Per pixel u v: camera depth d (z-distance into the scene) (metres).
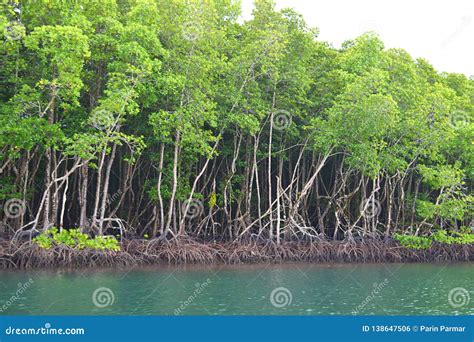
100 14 26.81
